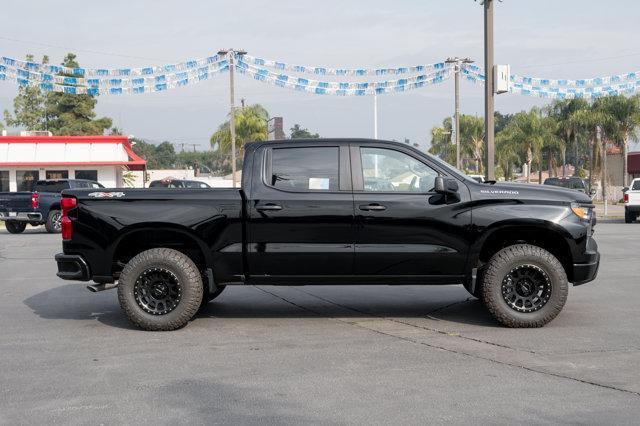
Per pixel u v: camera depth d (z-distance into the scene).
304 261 7.34
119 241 7.41
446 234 7.30
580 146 57.56
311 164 7.46
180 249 7.81
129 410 4.75
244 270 7.43
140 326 7.31
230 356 6.22
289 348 6.51
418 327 7.45
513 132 56.81
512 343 6.64
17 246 17.84
